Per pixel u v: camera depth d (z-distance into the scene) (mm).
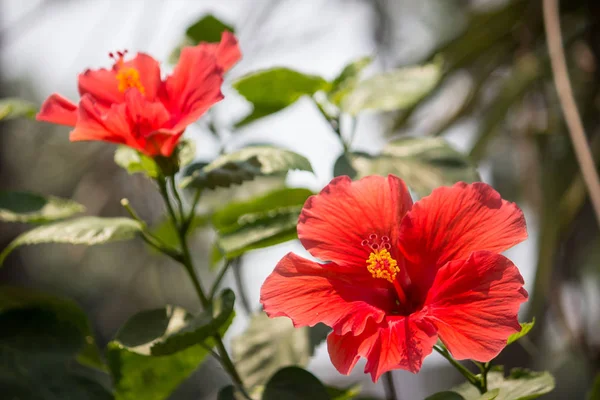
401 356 762
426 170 891
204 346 850
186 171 866
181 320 824
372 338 772
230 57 862
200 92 834
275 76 921
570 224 1412
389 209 797
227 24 1004
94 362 904
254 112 955
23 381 841
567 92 1074
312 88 930
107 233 847
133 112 827
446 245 788
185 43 1004
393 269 783
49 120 850
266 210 991
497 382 801
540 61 1487
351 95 930
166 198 867
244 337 894
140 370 856
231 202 983
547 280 1366
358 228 797
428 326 766
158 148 846
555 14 1111
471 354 758
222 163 861
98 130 833
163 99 850
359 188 799
